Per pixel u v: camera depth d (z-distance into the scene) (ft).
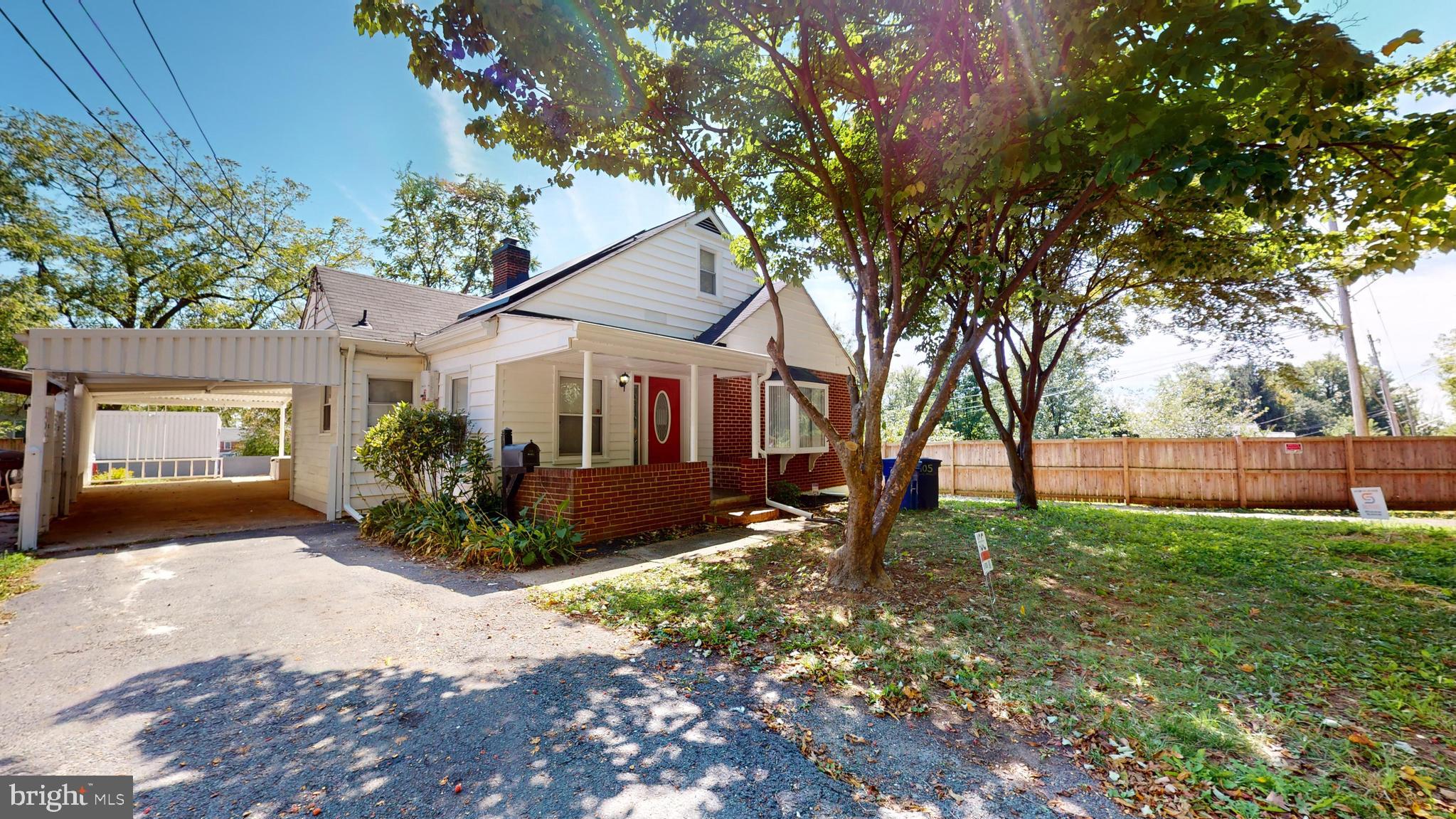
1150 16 10.99
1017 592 17.39
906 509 35.99
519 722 9.68
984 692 10.80
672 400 37.17
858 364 20.80
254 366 27.25
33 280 55.11
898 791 7.84
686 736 9.25
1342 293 46.62
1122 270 32.32
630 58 17.10
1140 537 26.55
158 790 7.77
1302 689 10.82
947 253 20.44
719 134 19.94
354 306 35.86
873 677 11.50
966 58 15.23
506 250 40.50
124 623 14.71
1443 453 37.47
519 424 29.58
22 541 22.71
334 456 30.60
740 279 43.52
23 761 8.44
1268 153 10.75
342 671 11.78
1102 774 8.24
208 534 27.04
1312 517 34.68
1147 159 12.24
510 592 17.54
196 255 62.64
